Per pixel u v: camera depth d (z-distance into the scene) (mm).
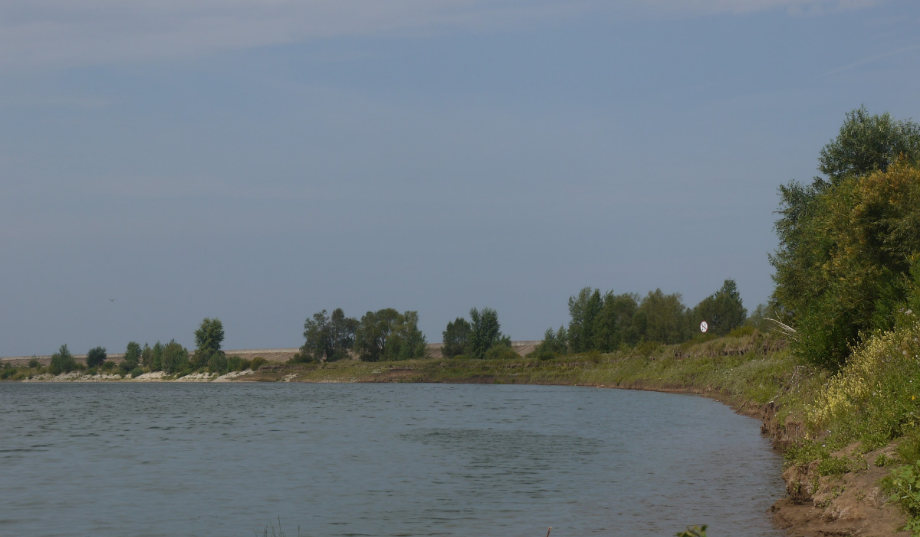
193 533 16672
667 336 114438
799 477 17484
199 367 180750
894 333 22297
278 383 150750
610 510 18172
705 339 82812
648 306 119438
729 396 55969
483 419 47125
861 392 20250
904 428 16344
